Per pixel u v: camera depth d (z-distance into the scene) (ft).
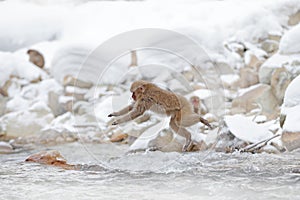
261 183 25.86
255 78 58.29
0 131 58.08
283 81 52.90
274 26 64.13
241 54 62.59
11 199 22.68
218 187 25.02
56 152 37.78
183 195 23.31
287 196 22.52
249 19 65.00
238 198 22.45
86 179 28.19
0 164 35.78
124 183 26.71
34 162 36.29
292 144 38.68
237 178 27.50
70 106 62.75
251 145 39.47
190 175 28.78
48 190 24.90
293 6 65.05
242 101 53.57
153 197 22.88
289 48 54.13
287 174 28.45
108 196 23.20
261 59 61.05
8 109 62.85
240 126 42.04
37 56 73.51
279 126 44.75
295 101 41.24
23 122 59.41
